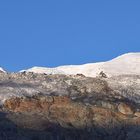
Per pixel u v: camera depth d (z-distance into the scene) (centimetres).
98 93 17738
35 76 18200
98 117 17025
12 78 18062
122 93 17950
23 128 16338
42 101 17150
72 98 17400
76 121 16850
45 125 16500
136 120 17100
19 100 17075
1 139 15962
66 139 16375
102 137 16638
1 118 16538
